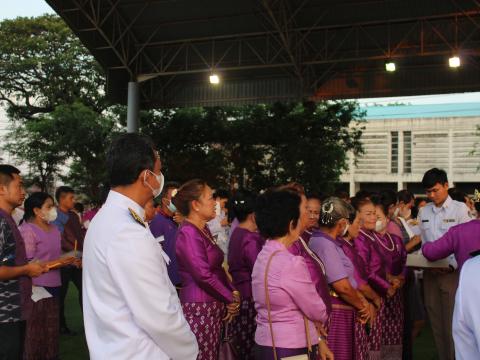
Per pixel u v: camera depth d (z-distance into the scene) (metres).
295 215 2.62
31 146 17.66
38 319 4.22
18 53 19.14
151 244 1.87
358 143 16.31
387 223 4.70
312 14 11.80
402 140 25.89
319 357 2.67
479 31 11.59
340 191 5.89
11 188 3.41
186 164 16.84
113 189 1.98
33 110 19.69
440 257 3.90
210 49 13.28
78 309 7.30
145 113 16.91
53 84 19.14
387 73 12.70
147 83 14.17
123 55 12.62
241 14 12.04
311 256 2.88
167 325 1.84
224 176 16.92
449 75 12.24
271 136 16.14
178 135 16.77
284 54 12.81
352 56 12.69
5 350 3.24
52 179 18.48
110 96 13.33
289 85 13.31
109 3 11.95
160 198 4.69
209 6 11.98
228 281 3.60
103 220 1.91
